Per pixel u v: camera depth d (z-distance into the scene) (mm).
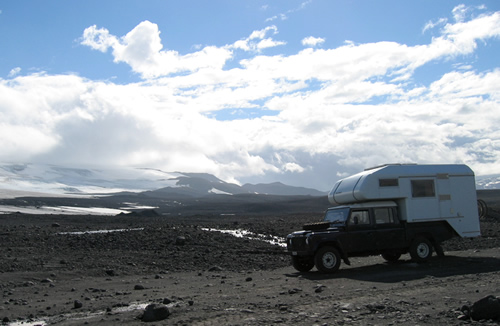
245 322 8672
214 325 8562
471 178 18656
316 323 8477
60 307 11156
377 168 17766
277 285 13562
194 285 14289
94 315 10109
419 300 10242
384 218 17094
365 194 16766
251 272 17688
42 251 20609
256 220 42062
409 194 17438
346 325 8273
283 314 9320
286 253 20406
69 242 22875
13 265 17391
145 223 36156
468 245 23766
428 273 14625
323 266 15781
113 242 23047
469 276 13508
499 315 8297
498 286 11633
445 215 17938
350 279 14164
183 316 9359
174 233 25672
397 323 8297
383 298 10625
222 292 12500
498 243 24016
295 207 119000
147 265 18859
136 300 11734
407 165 17812
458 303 9750
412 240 17375
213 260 20000
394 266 16891
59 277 16156
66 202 124062
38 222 38750
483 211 20031
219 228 30906
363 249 16500
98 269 17578
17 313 10539
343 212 16844
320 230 16422
